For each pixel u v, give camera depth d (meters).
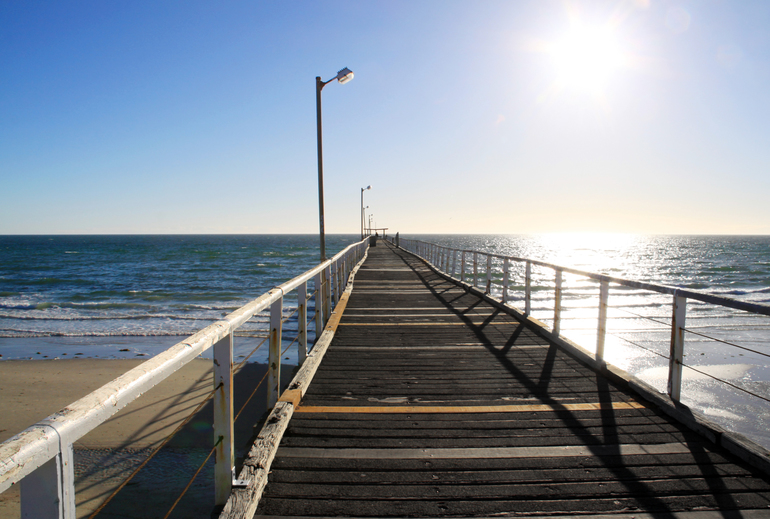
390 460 3.02
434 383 4.59
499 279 33.59
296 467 2.92
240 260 64.31
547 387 4.47
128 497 5.04
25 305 21.83
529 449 3.19
